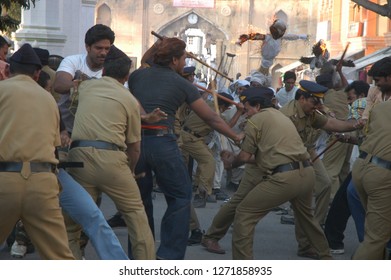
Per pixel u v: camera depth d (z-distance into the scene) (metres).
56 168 8.55
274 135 10.80
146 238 9.70
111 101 9.63
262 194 10.84
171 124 10.48
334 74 18.83
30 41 32.12
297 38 21.92
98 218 9.36
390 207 9.58
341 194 12.63
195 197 17.27
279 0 100.69
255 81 19.73
